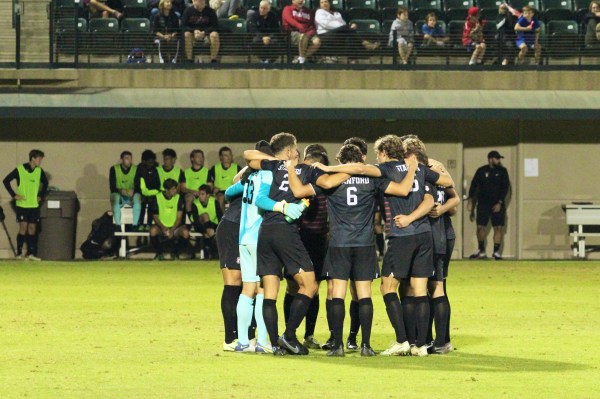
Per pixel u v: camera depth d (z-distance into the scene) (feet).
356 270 81.35
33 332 94.63
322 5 195.42
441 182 81.71
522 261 184.34
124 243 181.47
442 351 83.61
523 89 191.21
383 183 80.59
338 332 81.30
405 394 66.33
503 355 83.10
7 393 65.92
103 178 188.24
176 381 70.38
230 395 65.51
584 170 194.39
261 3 193.98
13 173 178.09
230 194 84.33
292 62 191.83
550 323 103.81
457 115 185.47
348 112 184.85
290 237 80.18
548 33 203.62
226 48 192.85
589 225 192.85
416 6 211.61
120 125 188.65
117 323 101.35
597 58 196.75
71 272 157.89
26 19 191.72
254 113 183.83
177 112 182.39
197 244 184.44
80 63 186.91
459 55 194.18
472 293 131.85
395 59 191.62
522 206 193.26
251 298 83.15
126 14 202.69
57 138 187.62
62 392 66.33
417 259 81.20
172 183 178.19
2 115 178.09
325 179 80.07
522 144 193.26
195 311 111.34
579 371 75.56
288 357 81.00
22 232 178.81
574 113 186.50
